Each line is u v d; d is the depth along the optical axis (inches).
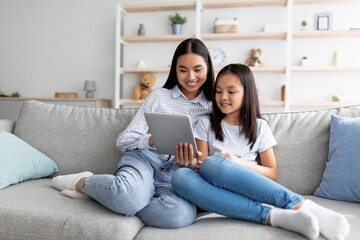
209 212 50.8
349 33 151.8
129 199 43.9
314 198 53.0
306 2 159.3
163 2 167.8
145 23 177.9
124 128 65.9
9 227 45.6
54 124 68.9
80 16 185.3
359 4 158.4
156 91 62.8
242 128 58.8
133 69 168.4
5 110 173.5
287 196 43.2
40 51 190.2
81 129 67.6
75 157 66.0
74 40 186.4
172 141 51.6
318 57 162.9
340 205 48.9
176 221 43.9
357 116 58.8
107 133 66.2
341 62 160.2
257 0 156.2
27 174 59.7
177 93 62.8
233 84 56.9
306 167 57.3
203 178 48.1
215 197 44.3
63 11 187.0
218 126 59.6
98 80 184.5
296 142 58.9
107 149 65.2
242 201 43.7
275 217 41.5
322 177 55.5
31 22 190.7
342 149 52.7
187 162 51.3
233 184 44.9
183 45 60.1
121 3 180.5
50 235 44.1
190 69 58.9
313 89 164.1
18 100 173.0
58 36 187.9
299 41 164.4
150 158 56.5
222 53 168.9
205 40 170.9
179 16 167.0
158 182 55.8
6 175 55.4
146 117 51.2
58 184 55.2
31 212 45.5
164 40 171.5
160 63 177.6
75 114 70.0
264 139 58.1
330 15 157.8
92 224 43.0
